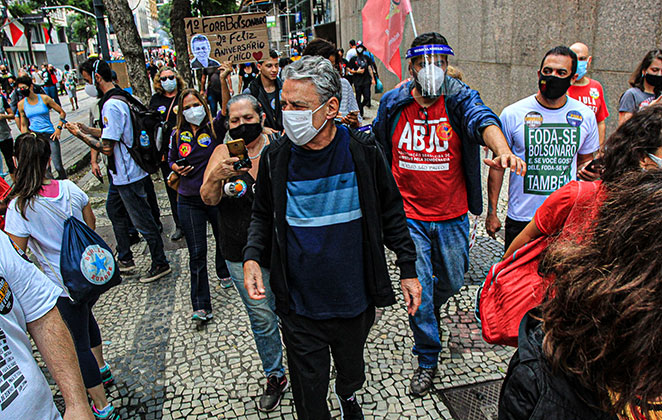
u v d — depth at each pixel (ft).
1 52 96.58
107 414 8.49
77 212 8.91
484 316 5.55
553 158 9.42
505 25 24.41
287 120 5.87
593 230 2.98
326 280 6.33
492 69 26.23
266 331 8.59
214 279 13.99
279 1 125.80
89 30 175.52
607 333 2.59
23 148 8.28
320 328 6.53
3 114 26.48
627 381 2.64
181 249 16.53
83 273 8.14
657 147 5.09
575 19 19.34
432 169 8.48
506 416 3.29
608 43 17.78
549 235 5.49
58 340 4.89
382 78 49.14
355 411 7.45
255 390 9.38
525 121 9.41
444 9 31.48
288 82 5.85
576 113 9.29
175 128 11.39
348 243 6.32
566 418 2.97
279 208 6.31
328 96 5.84
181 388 9.55
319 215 6.26
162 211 20.52
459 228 8.92
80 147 36.27
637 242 2.59
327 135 6.17
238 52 18.78
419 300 6.60
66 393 4.84
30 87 24.62
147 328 11.75
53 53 101.09
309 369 6.62
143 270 15.05
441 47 7.81
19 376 4.34
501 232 15.43
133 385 9.70
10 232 8.34
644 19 16.03
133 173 13.53
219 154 8.66
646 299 2.44
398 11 12.23
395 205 6.62
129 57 24.54
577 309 2.75
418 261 8.79
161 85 17.47
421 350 9.06
